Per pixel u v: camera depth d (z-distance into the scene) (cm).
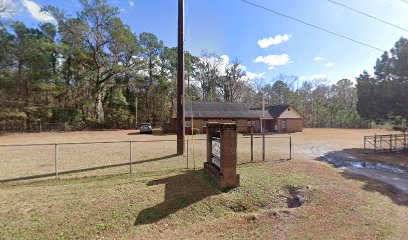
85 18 3662
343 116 5016
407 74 1659
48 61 3319
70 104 3984
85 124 3825
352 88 6312
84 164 1032
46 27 3641
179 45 1266
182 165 1011
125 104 4409
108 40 3816
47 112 3397
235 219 557
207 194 670
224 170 714
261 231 506
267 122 3656
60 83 3656
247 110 3478
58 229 479
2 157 1221
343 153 1566
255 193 696
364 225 542
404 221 573
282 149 1652
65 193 626
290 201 700
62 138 2331
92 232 481
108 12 3691
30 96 3306
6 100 2902
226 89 5075
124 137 2430
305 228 520
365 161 1324
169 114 4959
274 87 6556
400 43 1747
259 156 1252
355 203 668
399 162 1312
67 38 3634
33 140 2133
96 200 593
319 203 656
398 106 1698
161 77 4781
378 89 1812
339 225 538
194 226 524
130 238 468
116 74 4084
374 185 854
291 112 3575
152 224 521
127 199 609
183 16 1273
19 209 534
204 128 3069
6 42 2794
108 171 899
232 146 725
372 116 1875
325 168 1054
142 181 748
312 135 2973
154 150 1456
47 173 868
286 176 853
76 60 3859
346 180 893
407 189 830
